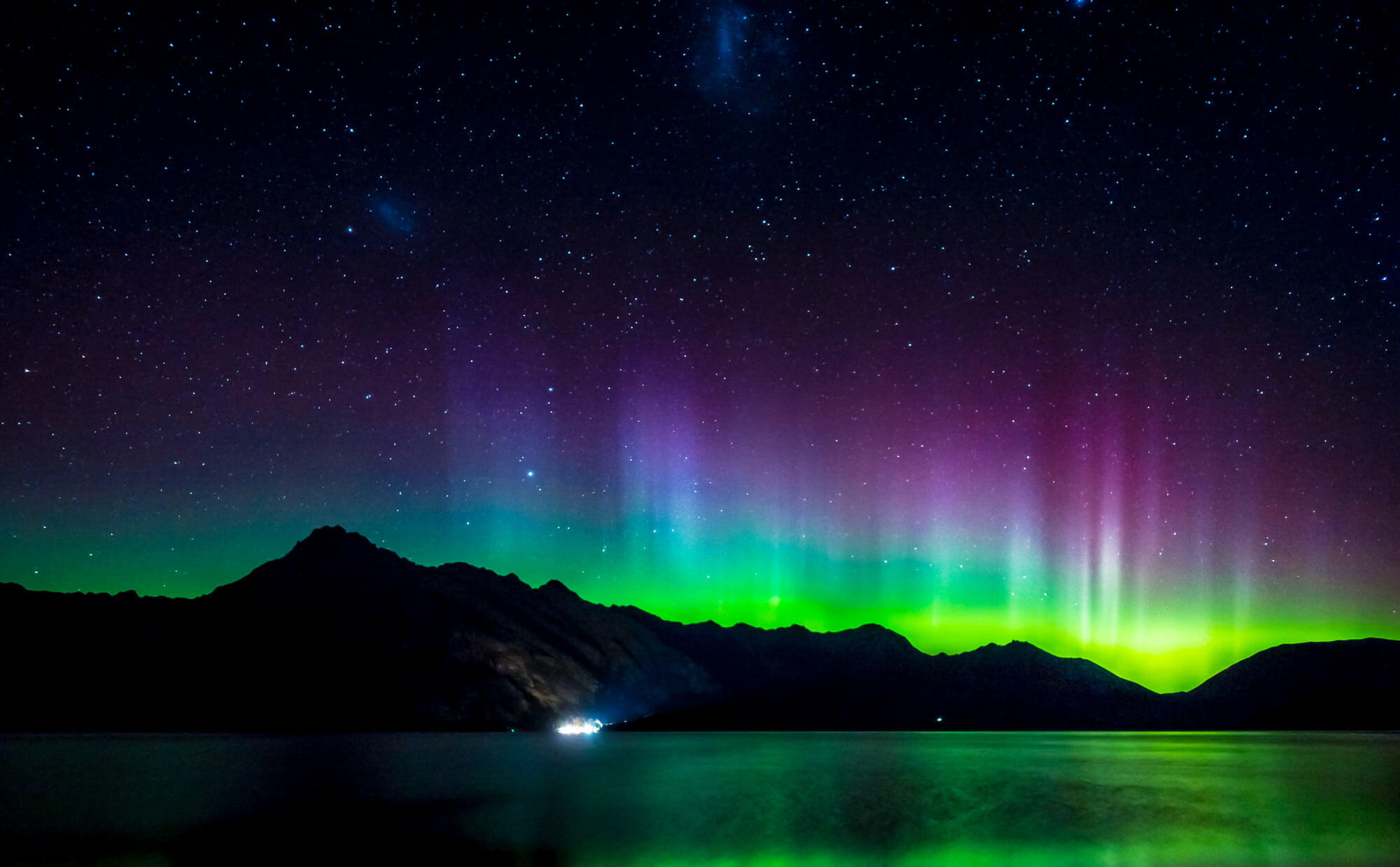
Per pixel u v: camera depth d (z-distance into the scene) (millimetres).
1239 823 28531
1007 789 37844
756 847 24141
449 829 26797
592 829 26797
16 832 26453
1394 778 43344
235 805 32062
